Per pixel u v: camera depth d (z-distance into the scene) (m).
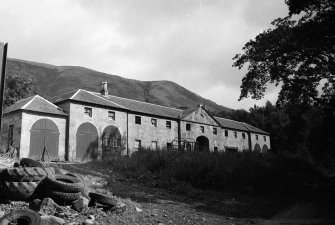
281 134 62.00
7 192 10.27
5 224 7.48
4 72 9.89
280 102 30.39
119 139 38.72
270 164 25.95
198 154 26.95
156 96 169.75
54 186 10.34
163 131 43.91
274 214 15.53
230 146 53.31
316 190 21.48
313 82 28.25
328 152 35.53
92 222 9.16
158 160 25.42
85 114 36.28
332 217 14.92
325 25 22.00
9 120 33.00
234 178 22.78
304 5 23.70
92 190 14.89
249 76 29.77
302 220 14.02
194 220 12.12
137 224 10.25
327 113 29.03
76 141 34.72
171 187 20.31
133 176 22.50
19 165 12.87
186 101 175.38
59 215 9.30
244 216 14.70
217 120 51.50
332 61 25.66
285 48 26.38
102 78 172.25
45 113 33.03
